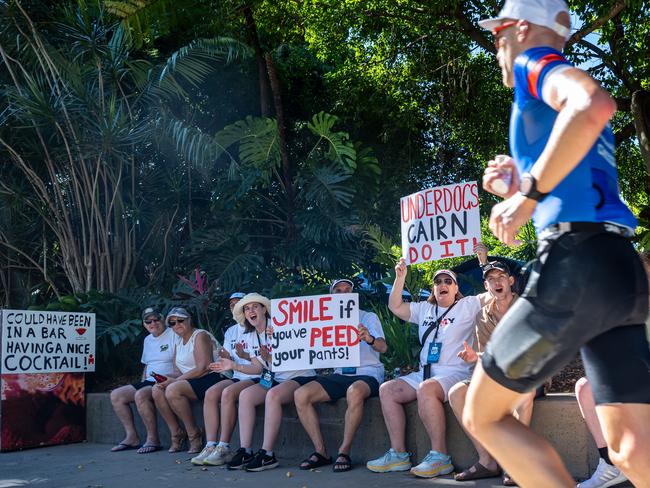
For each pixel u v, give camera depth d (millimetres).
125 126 11312
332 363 6188
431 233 6043
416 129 14172
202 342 7320
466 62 13492
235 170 11102
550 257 1952
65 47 12039
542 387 5332
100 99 11461
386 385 5727
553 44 2113
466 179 14734
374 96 13945
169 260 12852
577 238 1934
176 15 11641
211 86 13859
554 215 1981
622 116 14102
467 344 5387
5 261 13625
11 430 7633
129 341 9695
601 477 4426
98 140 11359
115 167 12562
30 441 7785
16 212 12828
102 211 12797
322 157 11180
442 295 5742
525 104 2047
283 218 12211
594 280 1889
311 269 10984
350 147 10672
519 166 2092
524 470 2037
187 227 13109
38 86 11883
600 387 2006
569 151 1797
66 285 13922
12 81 12633
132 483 5617
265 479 5562
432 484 5023
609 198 2000
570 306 1894
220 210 11266
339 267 10914
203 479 5680
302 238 11070
